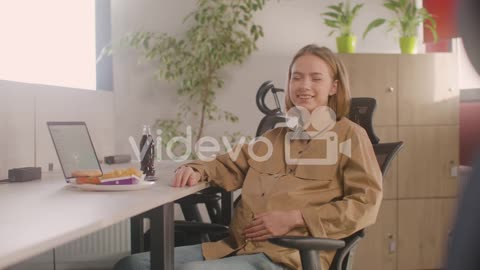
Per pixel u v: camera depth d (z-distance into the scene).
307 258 1.31
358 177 1.54
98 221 0.98
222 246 1.70
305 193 1.62
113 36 3.79
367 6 3.83
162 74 3.64
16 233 0.86
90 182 1.53
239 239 1.68
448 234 0.38
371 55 3.45
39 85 2.28
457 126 3.51
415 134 3.49
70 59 3.44
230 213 2.29
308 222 1.45
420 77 3.49
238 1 3.71
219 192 2.29
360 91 3.45
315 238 1.29
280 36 3.80
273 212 1.50
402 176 3.49
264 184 1.71
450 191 3.51
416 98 3.49
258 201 1.68
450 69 3.49
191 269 1.40
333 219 1.44
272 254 1.51
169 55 3.67
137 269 1.57
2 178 1.97
